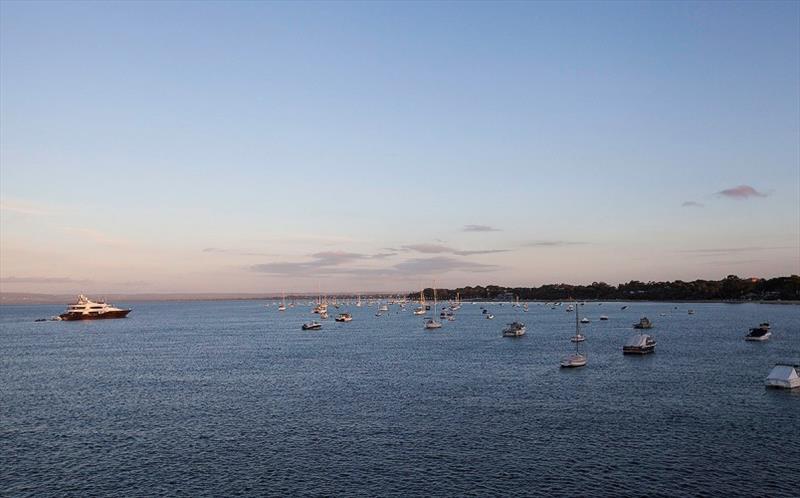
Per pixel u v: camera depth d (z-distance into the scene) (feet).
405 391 342.44
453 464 211.20
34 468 214.28
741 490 185.26
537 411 287.28
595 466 207.31
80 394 354.74
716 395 321.73
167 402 325.01
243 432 256.93
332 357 519.19
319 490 189.57
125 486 195.72
